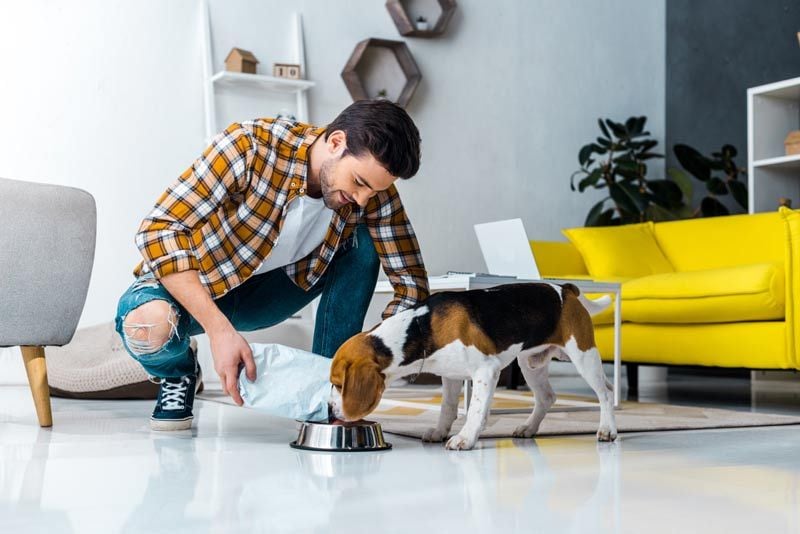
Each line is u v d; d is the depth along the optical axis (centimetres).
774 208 456
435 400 327
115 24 425
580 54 554
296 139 185
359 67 486
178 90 438
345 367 169
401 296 208
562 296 198
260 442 199
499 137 525
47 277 220
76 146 416
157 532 110
